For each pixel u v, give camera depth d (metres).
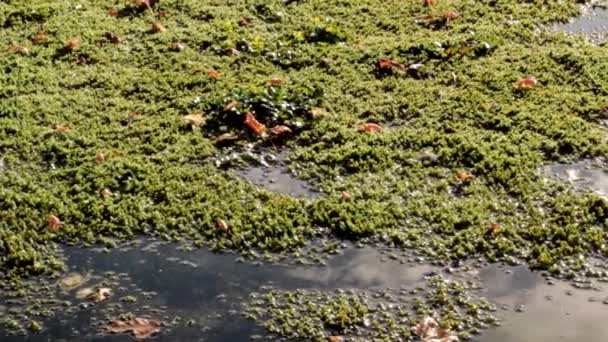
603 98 4.07
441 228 3.47
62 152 3.82
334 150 3.82
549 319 3.20
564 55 4.36
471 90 4.15
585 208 3.53
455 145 3.82
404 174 3.71
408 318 3.20
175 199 3.61
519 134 3.87
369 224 3.48
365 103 4.09
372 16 4.80
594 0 4.90
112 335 3.19
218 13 4.81
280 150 3.85
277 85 4.17
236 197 3.62
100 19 4.79
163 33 4.63
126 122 4.00
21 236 3.48
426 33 4.61
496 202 3.57
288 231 3.48
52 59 4.45
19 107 4.09
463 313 3.21
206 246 3.45
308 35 4.59
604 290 3.28
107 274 3.37
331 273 3.35
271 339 3.16
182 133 3.93
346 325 3.18
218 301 3.28
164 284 3.33
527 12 4.79
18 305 3.28
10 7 4.90
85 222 3.53
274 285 3.32
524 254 3.38
